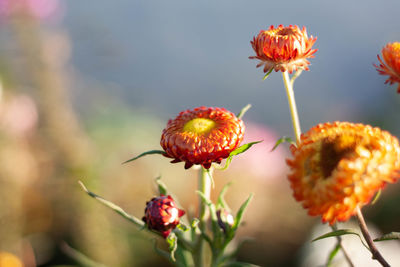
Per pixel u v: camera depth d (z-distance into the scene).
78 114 1.25
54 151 1.02
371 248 0.50
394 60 0.54
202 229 0.58
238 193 1.21
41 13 1.06
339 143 0.49
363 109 2.23
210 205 0.57
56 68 1.07
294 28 0.56
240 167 1.25
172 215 0.56
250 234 1.17
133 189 1.16
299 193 0.49
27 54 1.04
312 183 0.49
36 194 1.00
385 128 1.64
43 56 1.05
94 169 1.06
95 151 1.16
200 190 0.58
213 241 0.58
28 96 1.04
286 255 1.15
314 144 0.50
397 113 1.66
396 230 1.18
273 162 1.28
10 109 0.94
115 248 1.01
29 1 1.04
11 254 0.87
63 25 1.11
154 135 1.40
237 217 0.58
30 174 0.98
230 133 0.55
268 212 1.20
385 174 0.48
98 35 1.14
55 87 1.06
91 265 0.65
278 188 1.26
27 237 0.96
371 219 1.22
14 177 0.92
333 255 0.56
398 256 0.88
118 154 1.22
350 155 0.49
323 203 0.48
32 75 1.05
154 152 0.55
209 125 0.55
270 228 1.19
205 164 0.54
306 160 0.50
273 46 0.55
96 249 0.99
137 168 1.20
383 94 1.84
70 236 1.00
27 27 1.04
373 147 0.49
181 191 1.24
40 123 1.03
